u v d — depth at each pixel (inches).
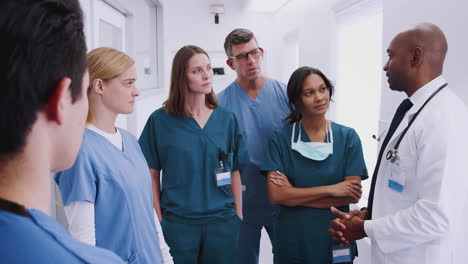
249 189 88.4
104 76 43.8
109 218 42.7
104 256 14.1
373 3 102.7
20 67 11.5
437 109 47.1
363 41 119.5
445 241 46.6
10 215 11.6
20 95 11.7
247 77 84.8
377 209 55.1
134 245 44.0
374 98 114.3
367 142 117.5
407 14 78.4
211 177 69.1
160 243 50.8
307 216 66.9
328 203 66.1
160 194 72.4
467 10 59.8
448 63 65.1
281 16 205.5
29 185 12.7
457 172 44.6
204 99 71.3
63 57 12.7
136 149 49.6
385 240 50.3
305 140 70.1
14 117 11.8
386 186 53.5
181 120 69.3
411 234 46.8
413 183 48.8
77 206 40.3
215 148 69.2
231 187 75.6
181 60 67.7
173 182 68.4
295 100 70.8
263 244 124.3
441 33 50.1
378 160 57.7
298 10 170.1
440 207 44.2
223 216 69.0
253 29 227.5
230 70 227.0
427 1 71.1
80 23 13.8
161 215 69.3
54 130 13.2
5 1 11.3
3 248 11.1
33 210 12.4
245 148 75.4
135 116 123.3
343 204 66.5
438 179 44.6
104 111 45.3
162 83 194.5
